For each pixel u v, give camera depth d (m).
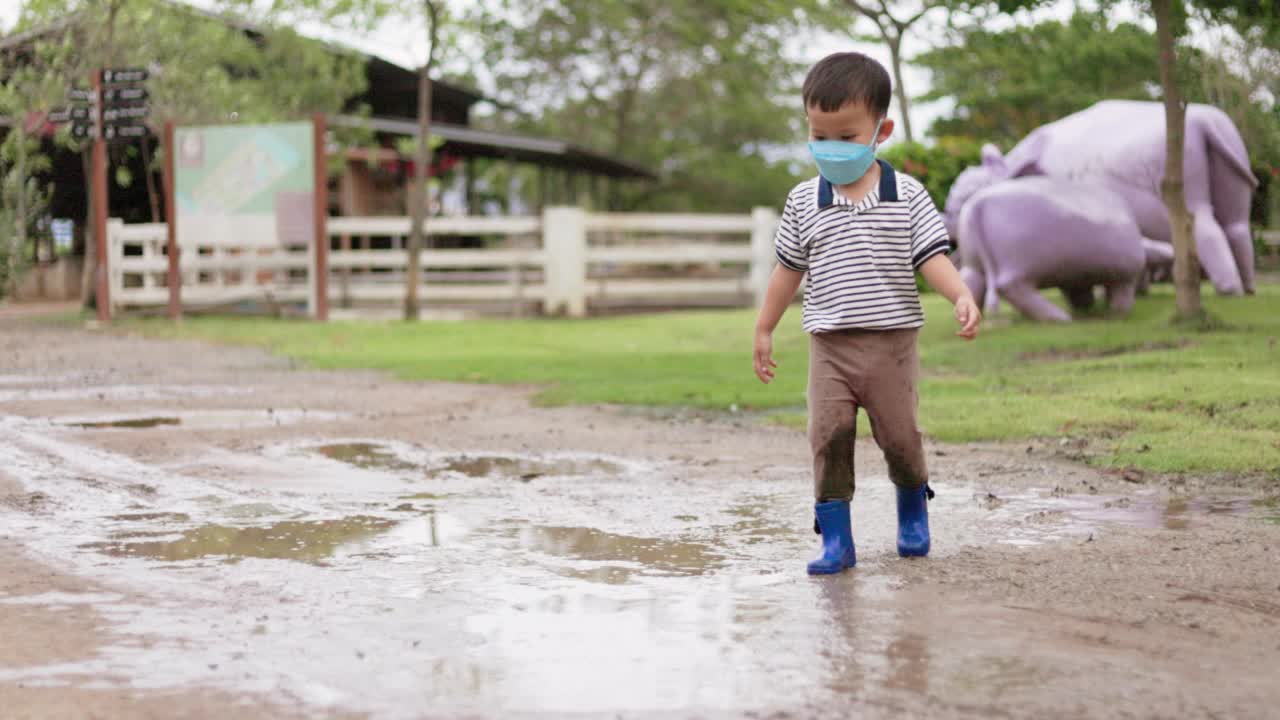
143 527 4.53
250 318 19.91
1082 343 10.77
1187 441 6.13
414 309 19.88
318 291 19.25
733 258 21.03
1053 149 13.45
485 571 3.79
